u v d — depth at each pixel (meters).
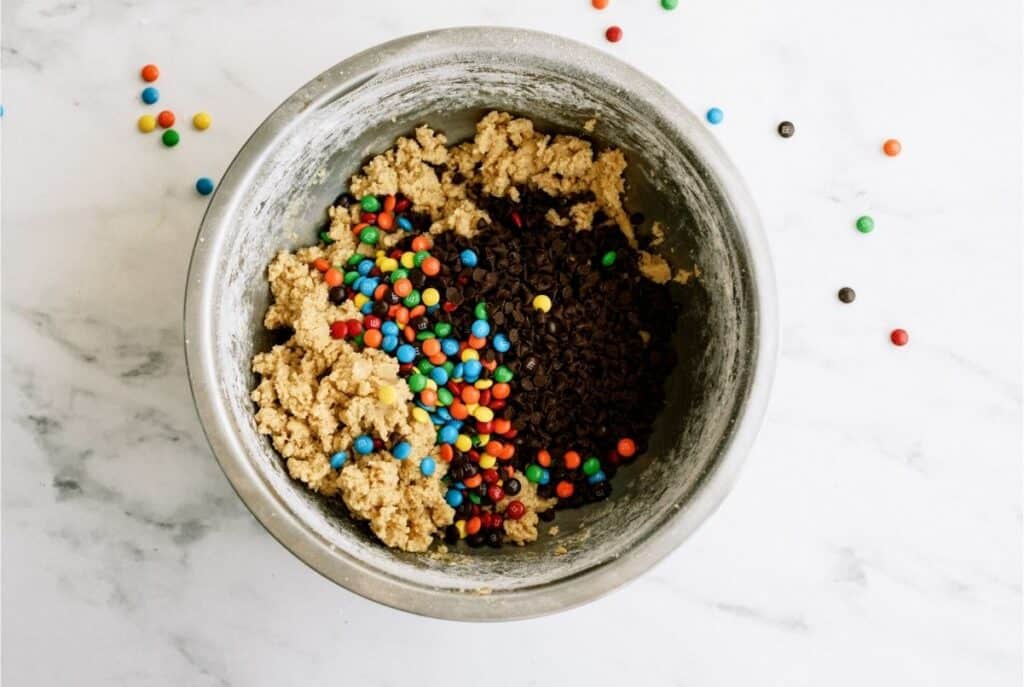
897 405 0.71
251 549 0.69
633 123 0.65
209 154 0.69
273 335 0.66
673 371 0.69
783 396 0.71
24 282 0.69
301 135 0.62
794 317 0.71
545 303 0.67
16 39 0.70
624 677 0.70
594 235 0.69
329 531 0.61
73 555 0.69
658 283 0.70
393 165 0.68
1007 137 0.72
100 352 0.69
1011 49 0.72
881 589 0.71
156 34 0.70
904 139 0.72
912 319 0.71
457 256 0.67
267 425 0.63
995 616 0.71
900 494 0.71
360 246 0.68
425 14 0.70
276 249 0.66
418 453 0.65
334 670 0.69
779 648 0.70
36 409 0.69
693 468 0.63
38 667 0.69
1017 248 0.72
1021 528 0.71
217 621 0.69
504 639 0.69
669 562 0.70
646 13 0.71
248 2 0.70
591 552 0.63
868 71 0.72
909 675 0.70
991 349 0.71
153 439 0.69
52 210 0.69
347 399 0.64
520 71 0.64
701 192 0.64
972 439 0.71
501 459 0.67
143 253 0.69
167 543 0.69
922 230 0.72
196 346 0.60
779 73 0.71
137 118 0.70
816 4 0.72
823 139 0.71
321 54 0.70
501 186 0.69
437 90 0.65
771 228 0.71
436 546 0.65
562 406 0.68
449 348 0.66
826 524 0.71
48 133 0.69
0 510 0.69
